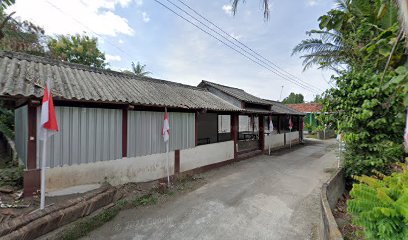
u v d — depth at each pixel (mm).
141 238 3953
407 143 4500
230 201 5609
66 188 4980
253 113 11133
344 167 6652
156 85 8539
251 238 3953
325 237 3340
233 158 10281
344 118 6027
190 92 9867
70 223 4172
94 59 18531
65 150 4980
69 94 4750
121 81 7234
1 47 10750
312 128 8016
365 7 5297
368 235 2586
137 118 6332
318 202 5516
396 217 2393
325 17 5508
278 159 11156
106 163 5652
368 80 5273
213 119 14047
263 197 5863
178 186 6695
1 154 7992
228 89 13133
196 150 8281
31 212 3979
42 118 4152
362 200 2697
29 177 4539
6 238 3229
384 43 3863
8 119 8953
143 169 6480
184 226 4379
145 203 5375
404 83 3295
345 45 7719
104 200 4973
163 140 7016
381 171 5809
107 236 4004
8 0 7195
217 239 3930
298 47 9406
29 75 5035
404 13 2557
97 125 5500
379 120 5383
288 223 4480
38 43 13203
